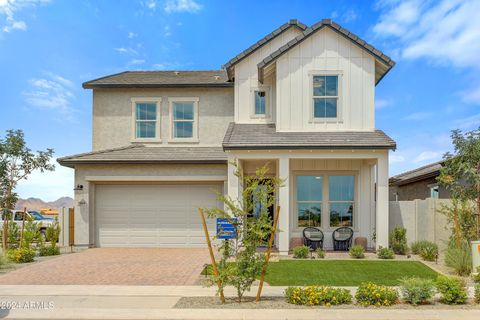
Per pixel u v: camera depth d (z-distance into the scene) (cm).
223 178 1530
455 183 1252
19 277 1018
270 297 823
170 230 1561
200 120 1738
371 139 1323
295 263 1160
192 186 1572
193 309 733
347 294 779
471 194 1198
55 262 1223
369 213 1491
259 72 1484
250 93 1614
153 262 1216
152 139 1731
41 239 1541
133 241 1563
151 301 793
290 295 779
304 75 1445
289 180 1431
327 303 757
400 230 1340
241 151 1318
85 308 745
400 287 813
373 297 759
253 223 766
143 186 1577
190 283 952
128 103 1744
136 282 961
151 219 1568
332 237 1469
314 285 874
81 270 1101
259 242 773
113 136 1736
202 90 1744
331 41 1448
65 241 1496
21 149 1463
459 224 1199
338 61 1444
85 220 1537
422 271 1051
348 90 1437
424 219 1359
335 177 1527
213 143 1727
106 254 1380
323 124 1434
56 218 1812
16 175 1469
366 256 1288
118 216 1571
